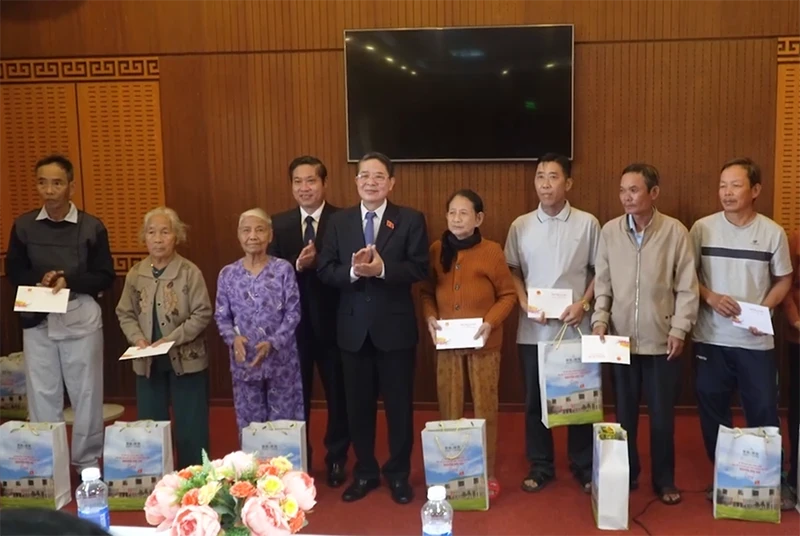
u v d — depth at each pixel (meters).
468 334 3.21
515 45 4.22
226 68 4.47
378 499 3.35
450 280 3.31
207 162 4.55
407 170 4.43
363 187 3.18
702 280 3.36
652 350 3.25
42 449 3.24
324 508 3.28
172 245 3.45
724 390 3.35
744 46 4.15
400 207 3.29
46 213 3.54
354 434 3.35
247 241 3.28
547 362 3.26
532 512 3.23
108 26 4.50
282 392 3.34
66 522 0.87
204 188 4.57
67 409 4.62
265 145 4.50
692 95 4.21
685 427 4.23
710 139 4.23
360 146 4.38
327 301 3.48
